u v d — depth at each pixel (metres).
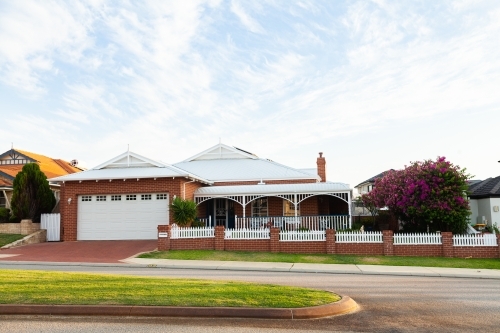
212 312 8.29
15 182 28.30
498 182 31.48
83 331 7.30
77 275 12.01
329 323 8.11
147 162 27.97
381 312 9.08
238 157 36.16
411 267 19.03
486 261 20.67
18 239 24.72
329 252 22.19
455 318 8.64
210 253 21.77
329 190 26.28
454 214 23.06
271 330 7.54
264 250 22.69
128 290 9.62
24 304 8.35
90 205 26.56
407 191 23.95
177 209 23.97
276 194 26.83
